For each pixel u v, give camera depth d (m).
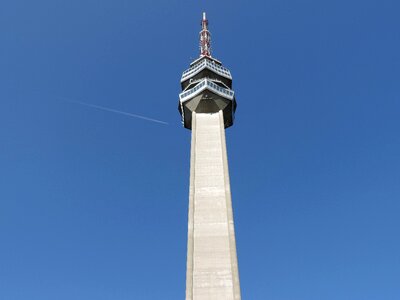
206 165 56.47
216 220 50.75
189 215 51.12
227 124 68.19
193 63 74.50
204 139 59.88
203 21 83.19
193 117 63.62
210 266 46.91
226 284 45.62
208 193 53.38
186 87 70.00
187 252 48.03
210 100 64.69
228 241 48.88
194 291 45.22
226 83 73.00
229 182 54.50
